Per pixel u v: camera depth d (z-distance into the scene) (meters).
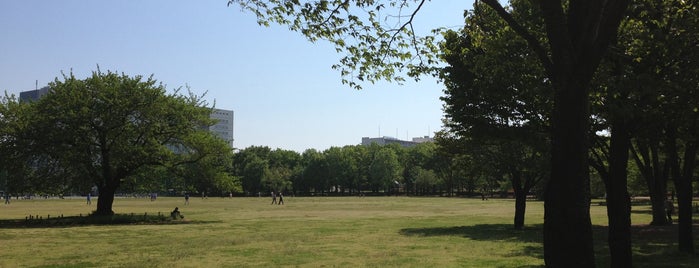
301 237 26.58
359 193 158.00
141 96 42.53
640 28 13.95
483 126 24.89
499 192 133.50
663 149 19.98
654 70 13.84
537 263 17.02
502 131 23.86
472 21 14.34
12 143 38.53
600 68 13.08
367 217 45.47
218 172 46.31
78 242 24.53
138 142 43.34
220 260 17.97
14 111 39.97
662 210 34.00
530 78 17.00
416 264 16.94
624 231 13.59
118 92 41.41
